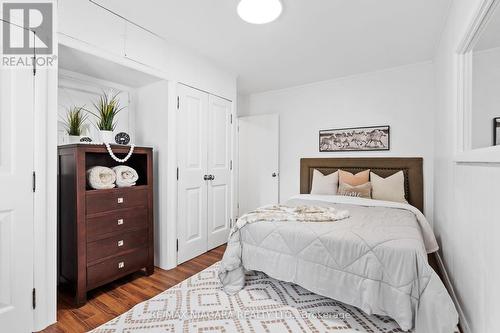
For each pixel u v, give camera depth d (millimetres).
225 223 3402
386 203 2842
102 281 2055
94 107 2510
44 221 1683
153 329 1622
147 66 2381
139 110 2818
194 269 2594
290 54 2932
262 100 4578
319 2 1953
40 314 1646
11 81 1550
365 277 1585
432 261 2736
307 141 4102
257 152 4516
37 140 1656
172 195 2623
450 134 2053
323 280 1747
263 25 2301
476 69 1574
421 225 2498
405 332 1521
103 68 2260
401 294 1449
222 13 2119
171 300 1965
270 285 2188
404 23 2264
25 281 1596
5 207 1522
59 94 2268
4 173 1521
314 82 3988
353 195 3232
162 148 2623
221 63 3189
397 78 3357
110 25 2088
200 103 2980
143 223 2408
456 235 1851
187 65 2785
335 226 1950
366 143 3580
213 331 1600
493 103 1325
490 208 1191
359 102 3639
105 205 2092
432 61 3123
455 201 1876
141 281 2320
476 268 1388
